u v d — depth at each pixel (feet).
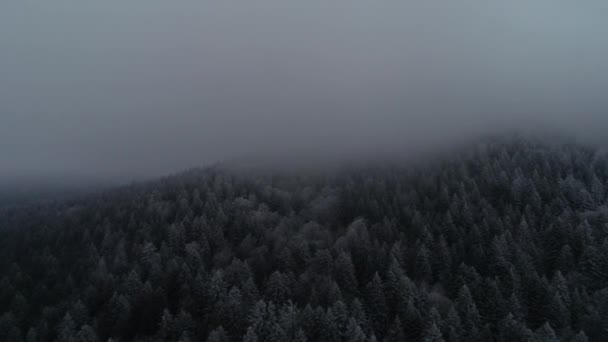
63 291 245.86
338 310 196.75
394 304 216.33
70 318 201.98
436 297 215.51
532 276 215.51
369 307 214.69
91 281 246.88
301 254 267.59
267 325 193.06
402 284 213.46
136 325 219.61
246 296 220.43
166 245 283.79
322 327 192.65
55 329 211.00
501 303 203.21
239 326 202.49
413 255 259.80
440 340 174.60
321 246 287.07
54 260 278.46
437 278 245.04
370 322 205.36
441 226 287.28
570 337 180.96
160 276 247.09
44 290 246.27
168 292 241.76
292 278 237.25
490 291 210.18
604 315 186.70
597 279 215.72
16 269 271.69
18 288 256.32
